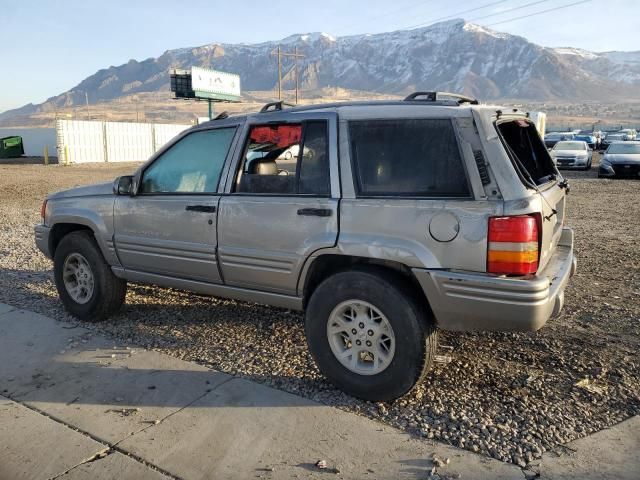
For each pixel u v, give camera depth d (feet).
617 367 14.11
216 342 16.03
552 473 9.91
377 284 12.04
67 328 17.25
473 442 10.88
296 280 13.44
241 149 14.44
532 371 13.91
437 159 11.85
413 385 12.07
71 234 17.78
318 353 13.03
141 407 12.38
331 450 10.70
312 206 12.89
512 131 13.96
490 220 11.09
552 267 13.46
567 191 16.31
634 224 36.81
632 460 10.23
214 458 10.50
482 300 11.20
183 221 15.16
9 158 145.69
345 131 12.86
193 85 174.19
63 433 11.41
